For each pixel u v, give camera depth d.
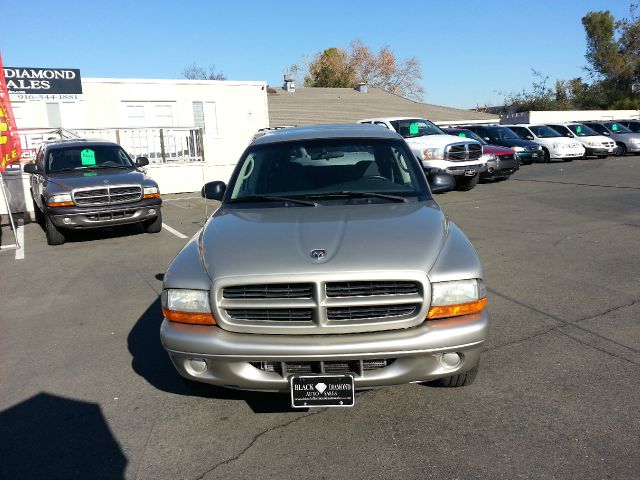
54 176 9.52
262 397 3.67
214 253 3.27
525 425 3.19
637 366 3.89
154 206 9.45
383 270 2.95
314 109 29.72
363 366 2.99
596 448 2.94
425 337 2.93
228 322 3.03
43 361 4.47
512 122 36.03
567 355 4.11
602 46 52.00
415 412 3.39
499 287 5.83
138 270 7.29
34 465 3.05
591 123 25.77
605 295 5.45
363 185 4.22
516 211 10.72
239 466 2.95
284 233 3.39
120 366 4.30
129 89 18.19
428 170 13.23
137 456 3.09
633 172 17.09
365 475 2.81
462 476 2.76
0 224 10.84
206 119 19.55
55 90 17.11
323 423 3.32
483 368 3.94
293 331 2.97
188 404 3.65
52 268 7.65
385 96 36.59
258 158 4.54
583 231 8.58
